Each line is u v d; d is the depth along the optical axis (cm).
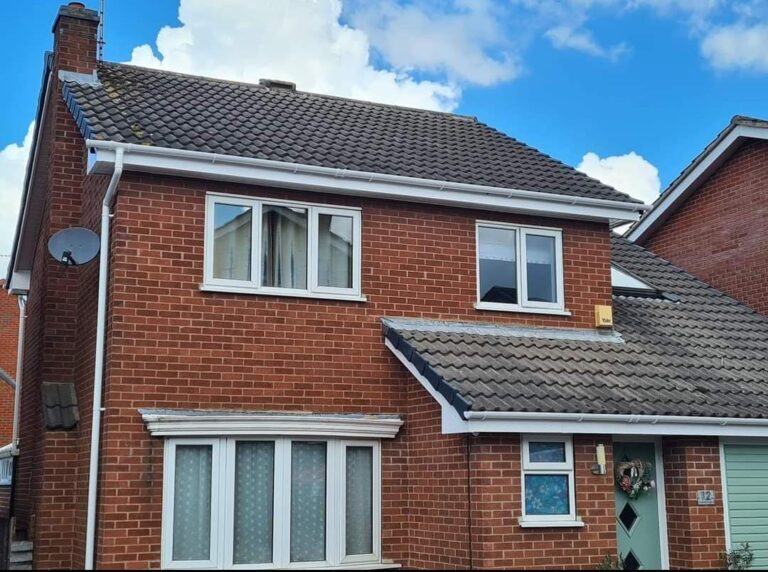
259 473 1118
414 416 1189
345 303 1202
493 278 1308
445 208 1283
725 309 1564
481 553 1033
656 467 1236
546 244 1349
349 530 1157
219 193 1155
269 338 1152
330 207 1217
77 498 1181
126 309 1081
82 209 1325
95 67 1368
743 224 1655
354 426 1156
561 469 1095
